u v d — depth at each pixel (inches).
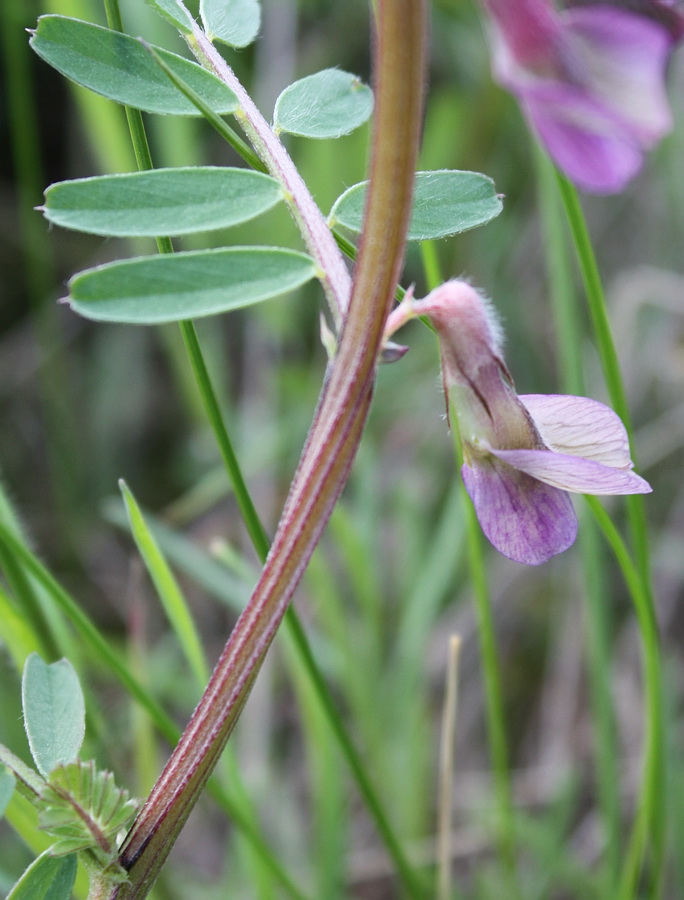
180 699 12.8
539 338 15.5
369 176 5.7
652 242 15.0
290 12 15.0
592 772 13.3
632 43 5.4
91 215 6.1
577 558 13.7
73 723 6.4
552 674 14.0
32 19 13.3
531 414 6.4
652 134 5.4
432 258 7.9
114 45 6.4
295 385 14.3
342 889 10.4
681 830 10.8
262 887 8.7
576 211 7.6
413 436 15.2
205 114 6.3
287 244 13.7
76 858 6.1
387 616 13.9
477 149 15.6
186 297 5.9
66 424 16.3
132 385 17.1
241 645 5.9
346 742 8.2
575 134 5.4
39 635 8.1
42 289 16.0
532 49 5.4
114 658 7.7
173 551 11.0
